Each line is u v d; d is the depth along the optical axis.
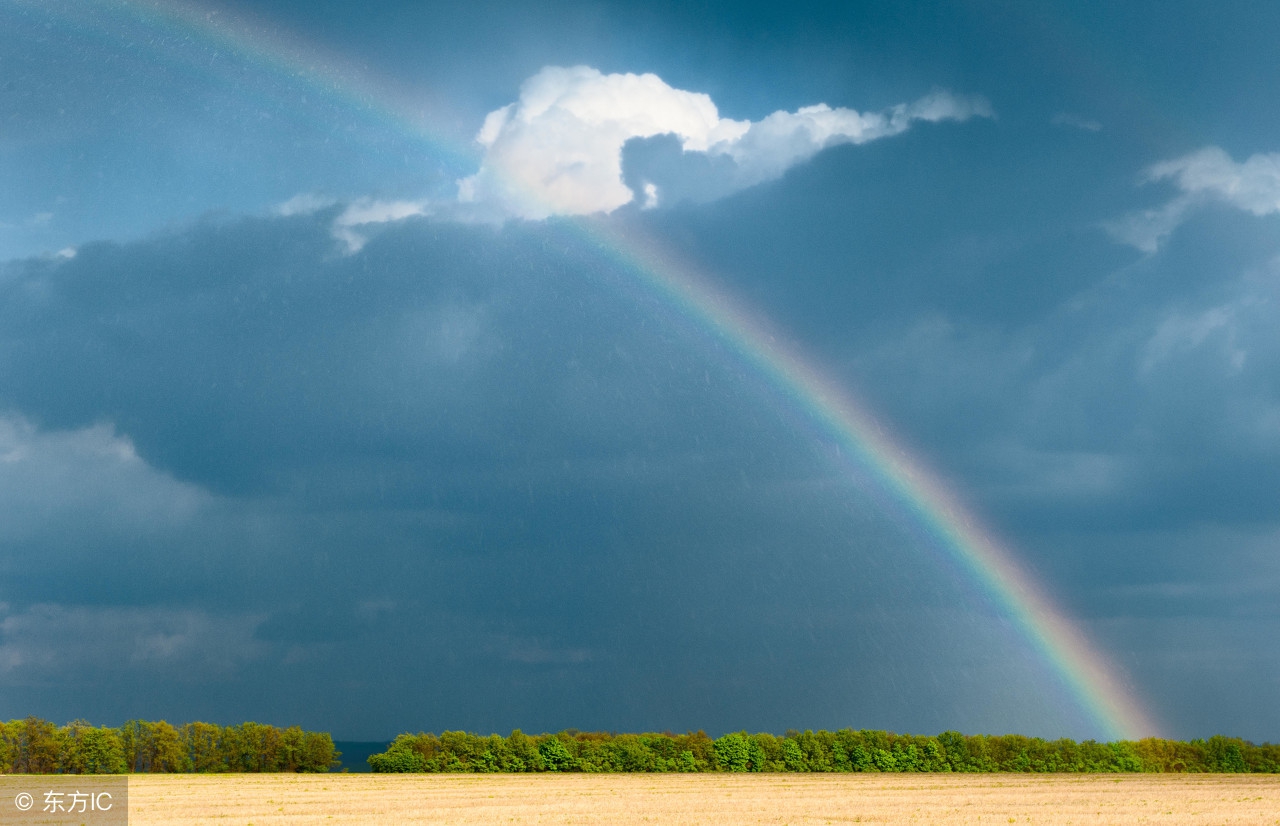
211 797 97.44
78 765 148.00
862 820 75.44
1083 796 102.50
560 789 109.69
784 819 75.75
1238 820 77.19
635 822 73.50
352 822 74.31
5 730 145.62
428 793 103.12
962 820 76.19
